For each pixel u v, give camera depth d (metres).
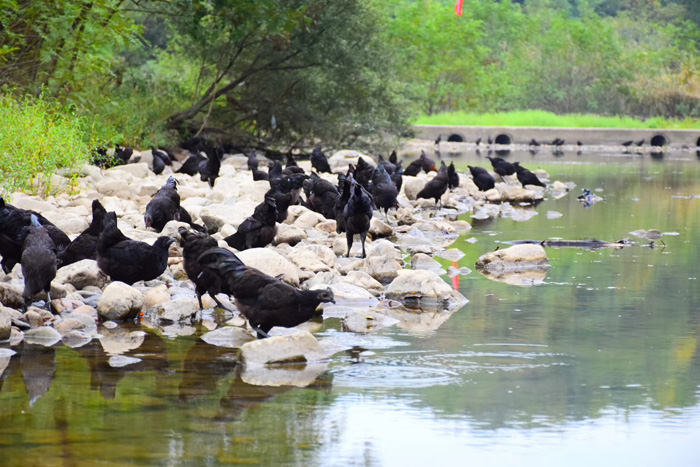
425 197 22.59
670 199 26.45
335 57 34.50
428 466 6.32
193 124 34.59
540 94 76.81
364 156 33.50
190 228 14.29
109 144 28.11
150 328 10.30
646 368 8.84
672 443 6.82
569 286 13.26
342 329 10.39
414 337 10.04
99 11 24.98
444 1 96.62
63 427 6.92
